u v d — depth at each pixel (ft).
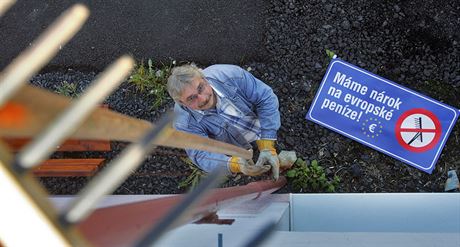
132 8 14.37
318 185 13.34
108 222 2.63
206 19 14.14
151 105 14.17
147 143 1.94
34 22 14.65
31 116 1.79
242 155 9.11
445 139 13.17
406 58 13.51
